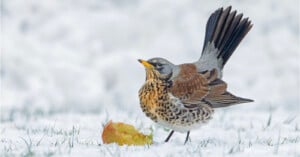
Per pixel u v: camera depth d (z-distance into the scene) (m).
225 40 8.53
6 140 8.02
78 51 20.72
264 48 21.08
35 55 20.03
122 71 20.00
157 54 20.86
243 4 21.92
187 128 7.91
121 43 21.22
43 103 18.23
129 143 7.39
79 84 19.38
